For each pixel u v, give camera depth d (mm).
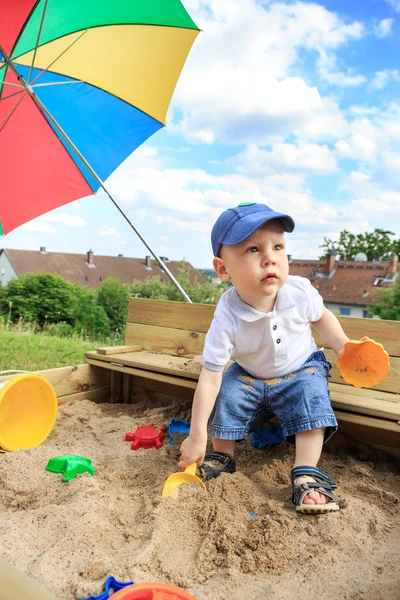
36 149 3486
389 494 1662
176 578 1250
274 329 1787
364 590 1208
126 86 3303
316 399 1754
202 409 1749
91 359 2697
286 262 1752
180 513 1508
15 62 3178
